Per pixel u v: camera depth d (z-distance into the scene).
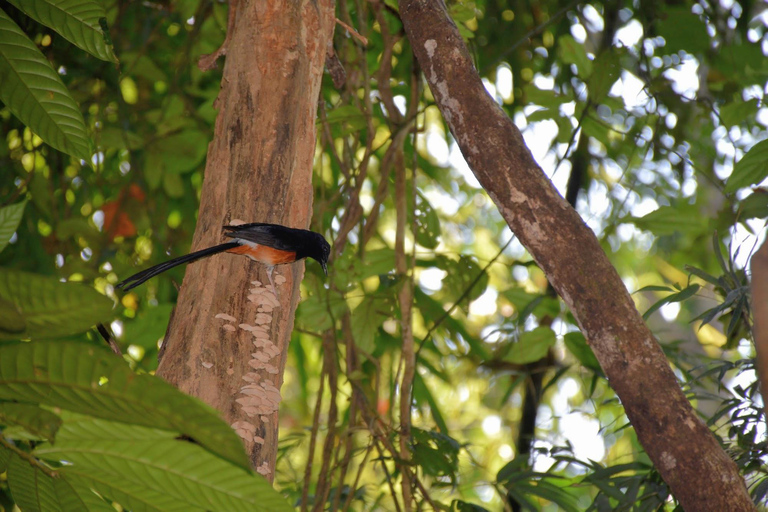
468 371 14.79
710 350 13.70
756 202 7.12
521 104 12.31
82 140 5.93
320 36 6.19
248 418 5.08
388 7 9.95
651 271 18.86
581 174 12.85
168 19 12.54
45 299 3.23
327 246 5.66
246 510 3.71
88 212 12.95
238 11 6.33
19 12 9.09
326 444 8.70
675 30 10.38
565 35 10.46
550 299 9.70
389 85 9.84
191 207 12.56
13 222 4.59
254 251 5.46
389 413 8.83
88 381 3.15
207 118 11.30
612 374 4.74
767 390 3.39
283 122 5.78
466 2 10.72
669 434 4.52
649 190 13.77
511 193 5.14
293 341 13.13
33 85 5.65
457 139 5.48
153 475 3.70
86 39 5.72
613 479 7.71
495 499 14.00
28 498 4.28
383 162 9.59
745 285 6.37
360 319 9.17
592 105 9.10
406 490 8.07
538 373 11.70
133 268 10.70
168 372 5.20
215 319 5.30
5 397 3.38
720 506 4.34
